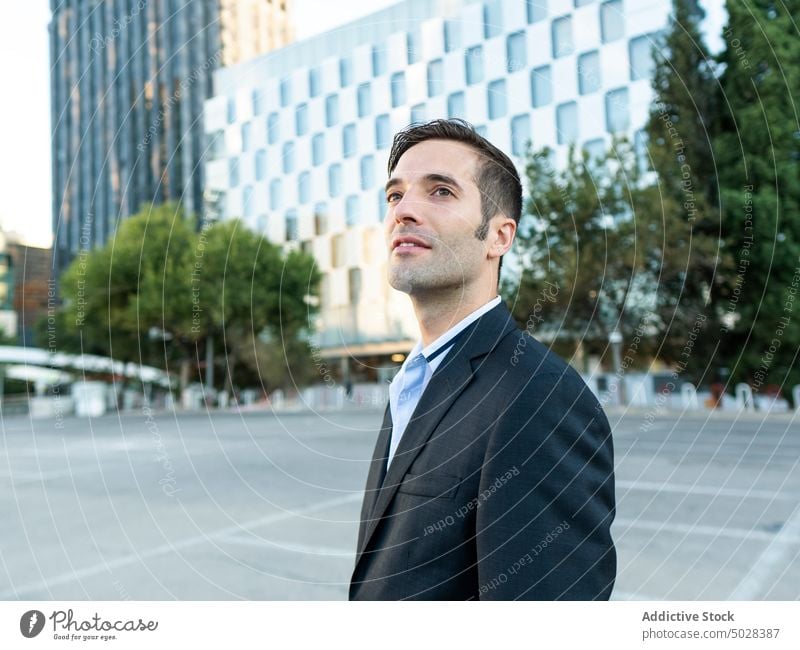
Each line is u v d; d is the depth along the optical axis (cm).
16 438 1198
